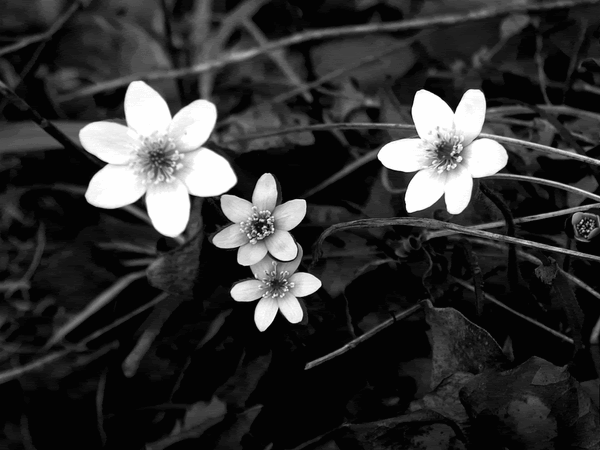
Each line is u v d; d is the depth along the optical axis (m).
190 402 0.13
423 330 0.13
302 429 0.13
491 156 0.11
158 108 0.11
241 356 0.13
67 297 0.14
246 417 0.13
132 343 0.14
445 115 0.11
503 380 0.11
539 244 0.12
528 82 0.15
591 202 0.13
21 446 0.13
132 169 0.11
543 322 0.13
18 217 0.15
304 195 0.14
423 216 0.14
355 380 0.13
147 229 0.15
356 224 0.12
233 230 0.11
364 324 0.13
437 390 0.12
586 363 0.12
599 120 0.14
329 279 0.13
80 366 0.14
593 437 0.11
